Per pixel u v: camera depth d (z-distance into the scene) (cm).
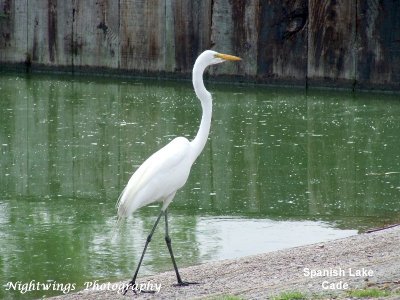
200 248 1216
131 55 2539
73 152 1769
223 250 1205
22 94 2347
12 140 1862
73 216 1393
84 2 2597
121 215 973
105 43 2578
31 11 2688
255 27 2361
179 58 2470
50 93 2358
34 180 1605
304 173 1616
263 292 945
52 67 2678
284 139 1831
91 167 1670
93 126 1964
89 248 1223
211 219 1360
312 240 1248
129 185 977
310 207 1423
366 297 879
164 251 1205
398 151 1738
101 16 2575
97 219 1372
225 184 1558
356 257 1085
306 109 2106
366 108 2112
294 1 2316
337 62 2297
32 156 1750
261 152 1745
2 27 2736
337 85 2305
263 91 2334
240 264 1093
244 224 1333
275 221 1351
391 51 2241
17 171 1656
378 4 2241
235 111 2086
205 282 1023
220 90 2353
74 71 2645
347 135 1858
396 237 1184
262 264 1085
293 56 2338
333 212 1395
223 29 2397
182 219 1363
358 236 1205
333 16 2288
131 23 2528
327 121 1978
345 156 1711
